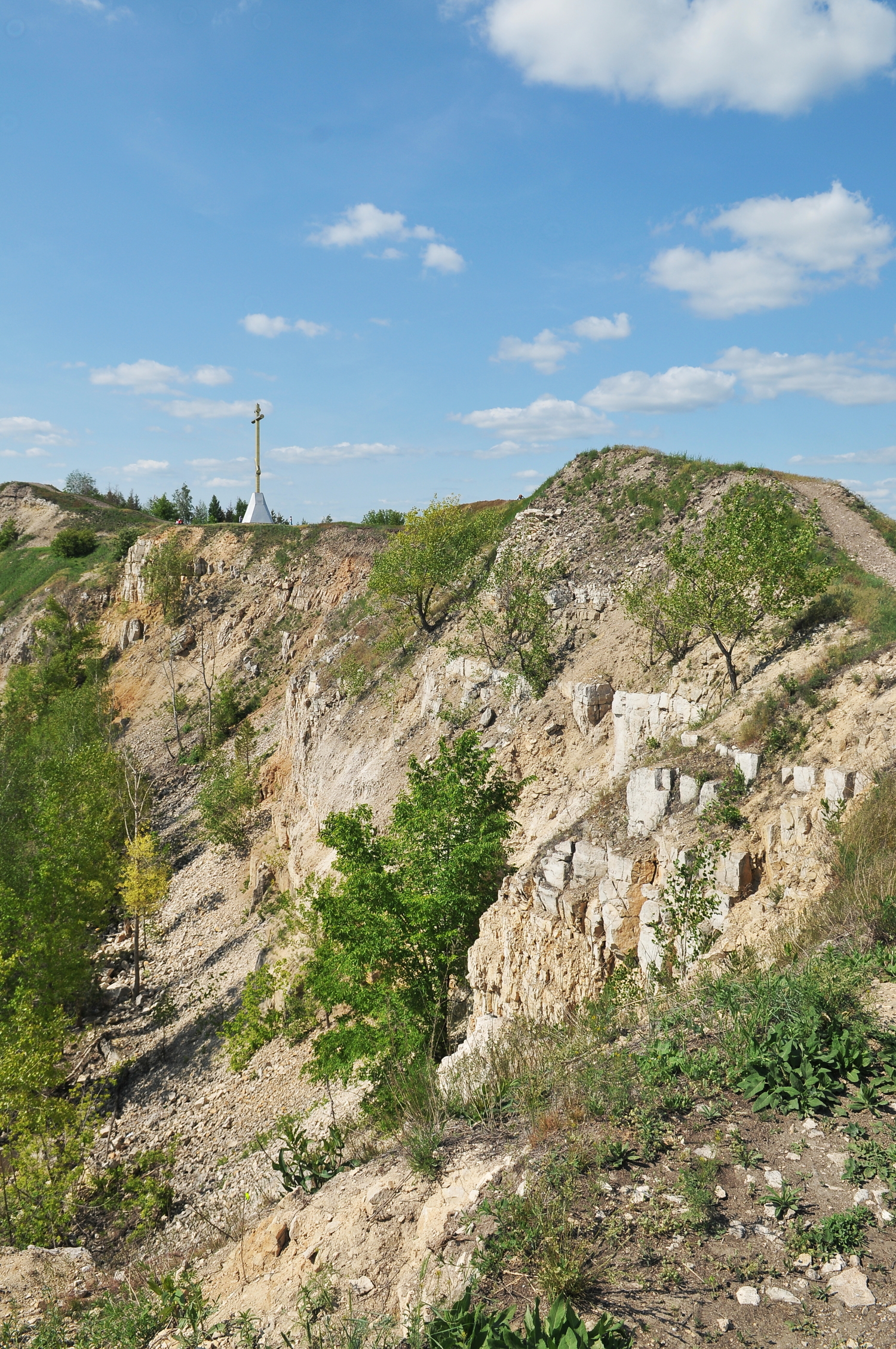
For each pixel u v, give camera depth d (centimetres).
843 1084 732
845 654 1856
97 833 4219
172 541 8019
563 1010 1761
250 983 3247
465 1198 680
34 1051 2700
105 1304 916
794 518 2948
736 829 1662
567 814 2589
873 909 1042
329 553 7506
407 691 4072
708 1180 626
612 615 3284
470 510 7044
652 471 3988
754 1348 488
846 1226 571
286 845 4531
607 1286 544
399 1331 563
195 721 6912
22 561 10325
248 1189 2150
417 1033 1920
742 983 904
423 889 2220
